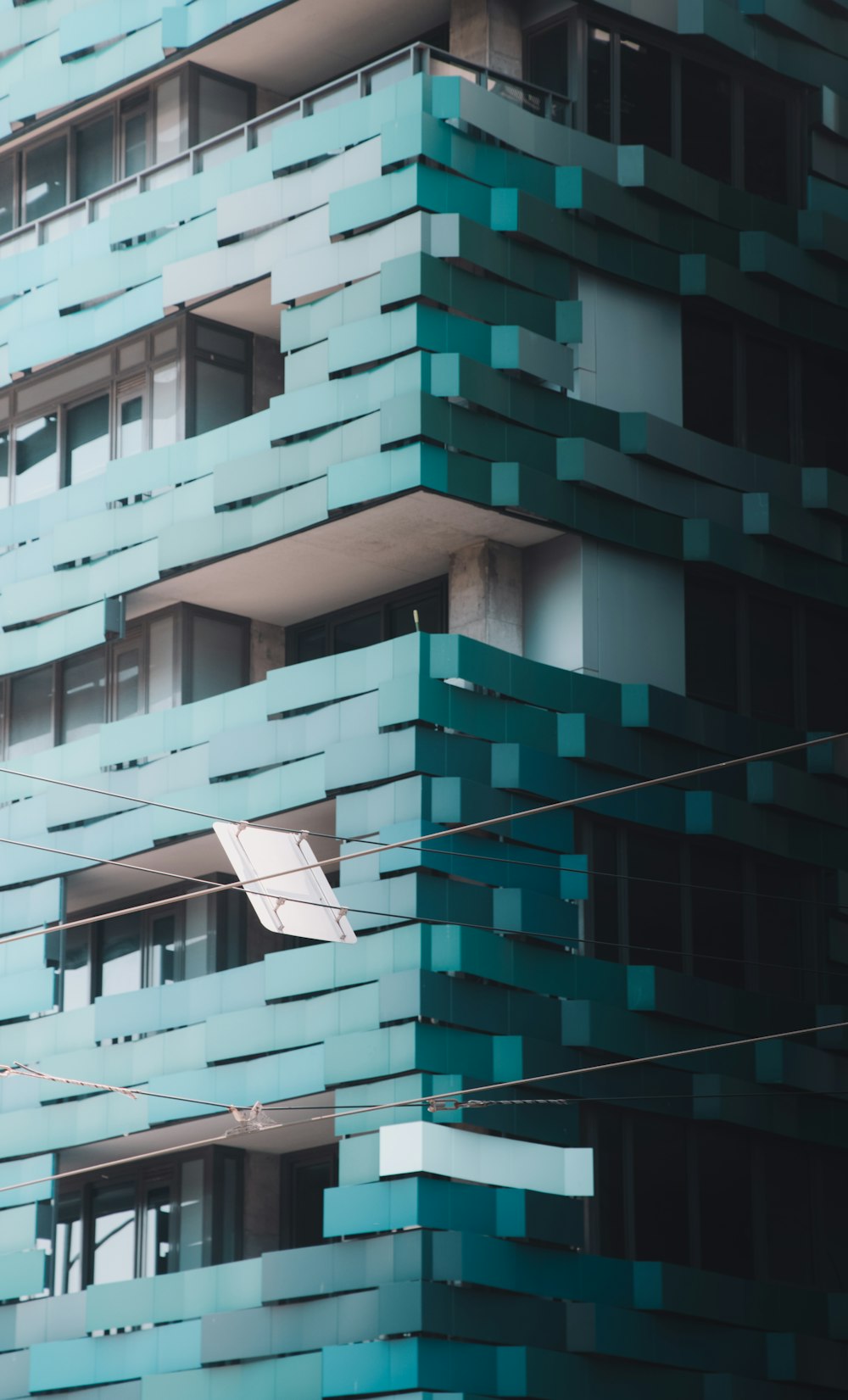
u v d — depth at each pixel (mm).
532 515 37688
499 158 38844
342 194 38812
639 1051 36719
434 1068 34625
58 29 45531
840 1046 38719
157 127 43750
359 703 37156
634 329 40156
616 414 39156
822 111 43156
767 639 41031
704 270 40656
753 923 39312
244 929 41406
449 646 36562
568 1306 34656
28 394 45094
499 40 40469
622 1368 35000
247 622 42656
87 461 43531
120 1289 37688
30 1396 38312
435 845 35625
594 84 40594
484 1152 34438
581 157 39812
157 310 41938
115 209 43000
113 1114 39125
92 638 41812
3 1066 28953
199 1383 35781
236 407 42344
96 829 41188
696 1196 37156
